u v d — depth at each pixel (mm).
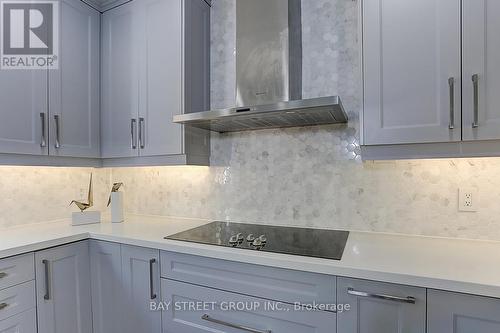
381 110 1200
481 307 878
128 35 1894
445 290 913
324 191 1642
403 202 1476
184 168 2059
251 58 1612
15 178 1809
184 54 1705
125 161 1929
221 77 1943
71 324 1545
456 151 1120
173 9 1739
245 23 1634
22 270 1347
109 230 1681
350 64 1584
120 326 1555
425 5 1140
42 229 1719
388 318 989
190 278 1348
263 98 1583
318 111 1326
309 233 1544
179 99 1714
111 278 1577
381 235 1482
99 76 1990
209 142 1954
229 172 1903
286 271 1139
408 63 1161
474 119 1066
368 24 1220
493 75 1049
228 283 1261
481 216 1340
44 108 1668
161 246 1396
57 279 1486
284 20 1565
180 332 1381
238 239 1402
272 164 1773
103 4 1978
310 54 1663
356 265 1035
